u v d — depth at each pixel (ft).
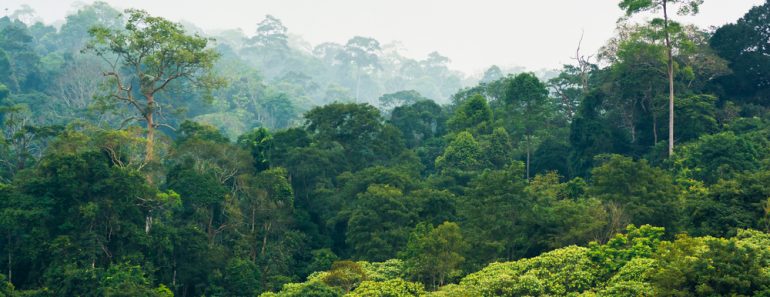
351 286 151.64
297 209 212.84
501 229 166.91
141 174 185.57
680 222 154.51
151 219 189.78
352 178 216.95
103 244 172.04
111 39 220.23
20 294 160.25
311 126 256.73
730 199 148.87
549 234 161.38
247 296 176.86
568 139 266.77
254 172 216.13
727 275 101.19
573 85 318.24
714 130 228.43
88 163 176.76
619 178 164.04
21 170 199.00
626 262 128.36
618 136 242.58
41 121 349.61
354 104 255.29
